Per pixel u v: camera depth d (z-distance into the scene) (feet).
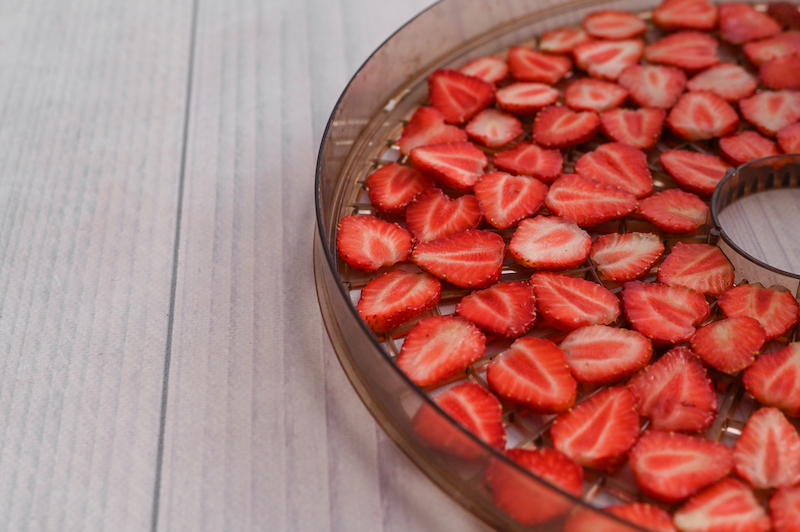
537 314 1.26
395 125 1.49
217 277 1.35
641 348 1.21
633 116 1.46
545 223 1.33
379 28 1.70
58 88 1.62
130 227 1.42
